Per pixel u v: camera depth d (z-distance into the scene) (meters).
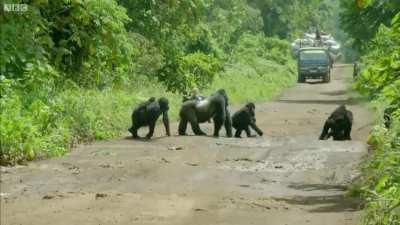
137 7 29.58
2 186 11.42
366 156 13.77
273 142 17.44
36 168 13.16
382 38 20.08
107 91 22.81
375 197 8.61
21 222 8.91
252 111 19.70
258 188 11.42
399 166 8.52
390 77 9.22
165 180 12.04
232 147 16.31
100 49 22.62
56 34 22.19
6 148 13.73
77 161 14.00
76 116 17.66
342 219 9.03
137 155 14.83
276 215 9.31
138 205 9.90
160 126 21.39
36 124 15.63
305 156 14.84
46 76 19.11
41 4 20.70
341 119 18.31
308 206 9.96
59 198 10.41
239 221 8.94
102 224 8.77
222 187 11.45
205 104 19.38
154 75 29.55
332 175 12.65
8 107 15.34
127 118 20.23
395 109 10.83
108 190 11.08
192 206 9.83
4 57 17.77
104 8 22.12
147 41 28.08
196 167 13.36
